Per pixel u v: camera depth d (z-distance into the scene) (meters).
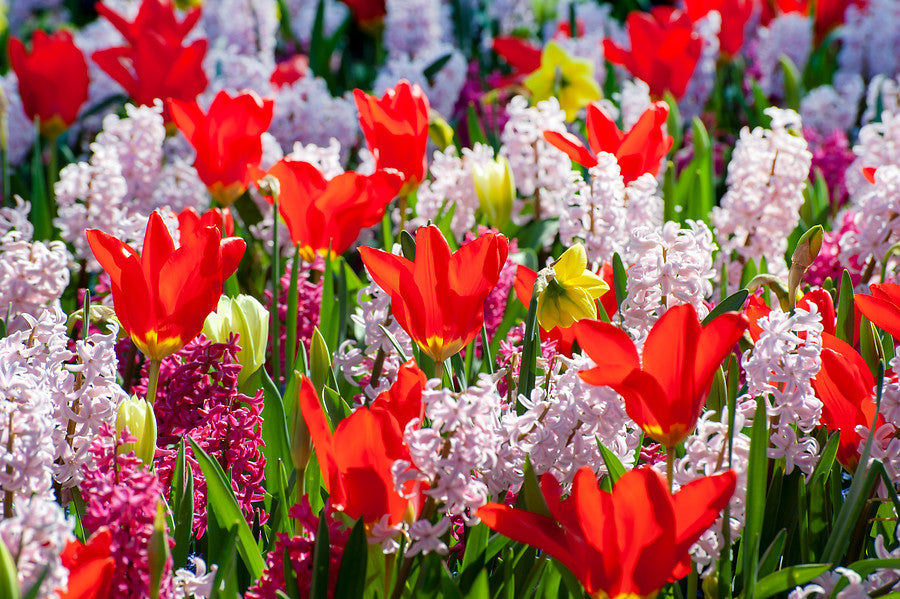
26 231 1.58
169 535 1.38
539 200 1.91
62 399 1.40
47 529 1.27
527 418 1.38
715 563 1.37
